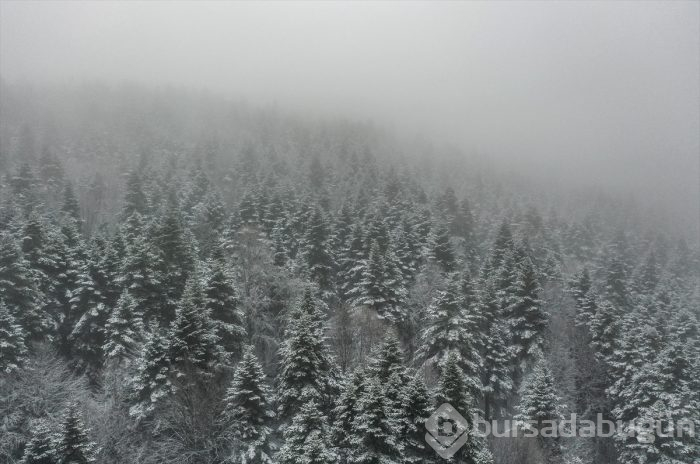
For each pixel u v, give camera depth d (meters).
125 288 33.84
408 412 24.30
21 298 32.34
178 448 25.48
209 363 27.48
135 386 26.72
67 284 36.88
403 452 23.14
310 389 26.11
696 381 34.25
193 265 37.91
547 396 32.66
